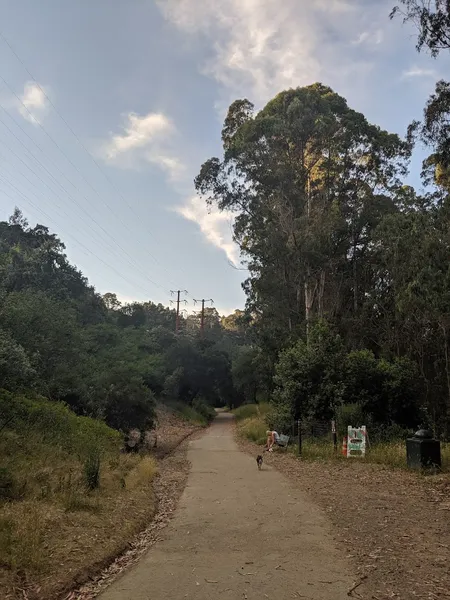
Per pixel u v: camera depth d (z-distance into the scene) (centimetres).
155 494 1152
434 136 1733
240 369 5434
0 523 656
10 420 1389
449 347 2858
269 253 3416
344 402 2203
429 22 1446
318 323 2683
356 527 766
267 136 3491
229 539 722
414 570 562
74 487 953
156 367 3600
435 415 2675
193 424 4547
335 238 3462
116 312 6675
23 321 2009
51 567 561
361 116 3500
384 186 3634
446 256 2156
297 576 552
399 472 1319
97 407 2314
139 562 621
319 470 1445
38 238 4800
